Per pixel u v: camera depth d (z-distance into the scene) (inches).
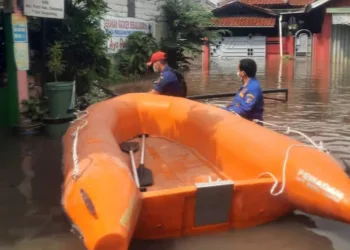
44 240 158.7
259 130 196.9
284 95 493.0
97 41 378.6
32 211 182.4
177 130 261.1
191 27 821.9
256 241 157.4
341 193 145.2
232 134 204.1
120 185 139.9
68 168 168.1
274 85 589.6
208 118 231.8
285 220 172.9
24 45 303.4
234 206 160.1
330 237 161.3
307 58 1117.7
